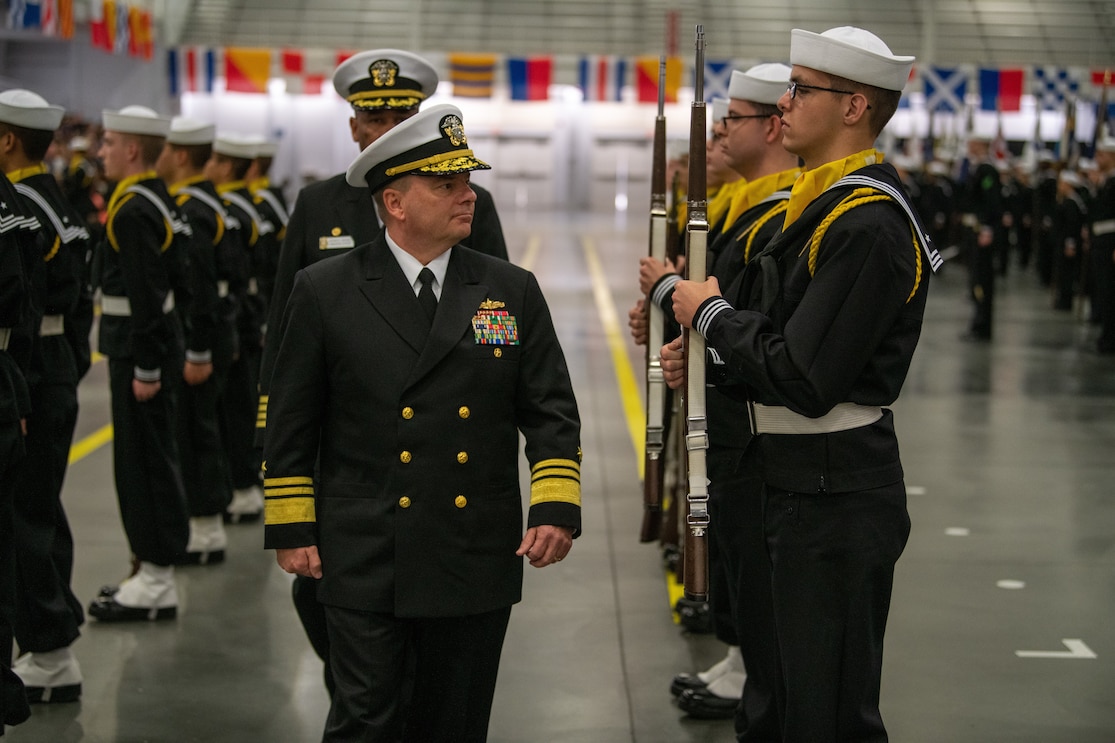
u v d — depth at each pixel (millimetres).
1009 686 4297
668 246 3877
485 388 2816
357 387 2791
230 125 32219
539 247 22969
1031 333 13523
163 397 4875
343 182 3719
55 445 4047
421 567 2752
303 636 4812
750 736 3412
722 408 3457
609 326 13297
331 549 2801
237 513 6488
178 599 5234
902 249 2592
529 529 2812
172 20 30812
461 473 2783
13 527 3582
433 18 32812
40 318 3871
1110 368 11188
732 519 3447
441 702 2904
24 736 3871
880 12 32438
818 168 2754
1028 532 6160
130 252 4660
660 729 3971
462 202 2842
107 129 4828
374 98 3674
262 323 7059
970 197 12945
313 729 3965
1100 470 7445
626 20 32781
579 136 34875
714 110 4414
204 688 4289
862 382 2652
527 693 4250
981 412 9203
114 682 4332
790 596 2715
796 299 2682
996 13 32281
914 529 6215
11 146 4016
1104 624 4902
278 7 32531
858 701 2697
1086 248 13977
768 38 32344
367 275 2848
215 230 5523
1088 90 29016
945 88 28156
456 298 2844
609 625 4898
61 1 16344
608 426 8586
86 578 5449
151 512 4887
